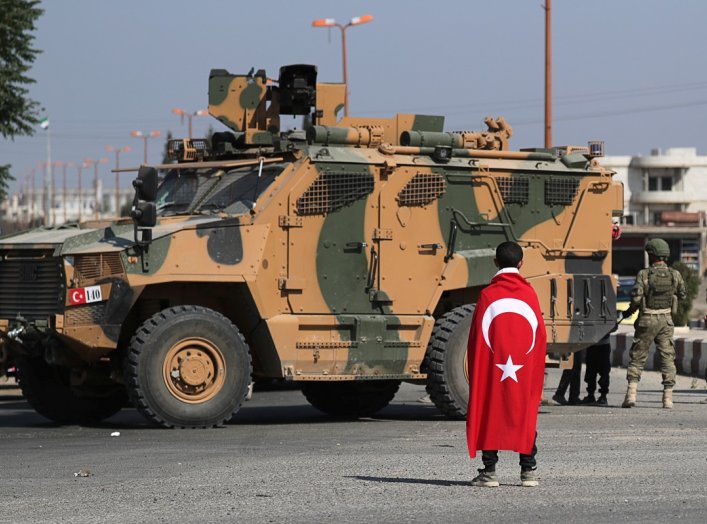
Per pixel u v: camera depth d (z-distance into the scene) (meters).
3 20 47.41
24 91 48.62
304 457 16.19
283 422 22.19
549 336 23.22
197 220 20.84
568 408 24.22
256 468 15.12
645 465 15.30
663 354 24.11
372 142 22.05
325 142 21.67
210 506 12.52
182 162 23.44
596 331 23.72
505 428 13.11
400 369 21.89
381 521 11.67
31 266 20.45
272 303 20.81
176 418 19.92
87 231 20.34
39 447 17.75
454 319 22.00
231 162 21.83
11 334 20.45
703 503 12.59
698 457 16.06
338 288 21.39
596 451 16.75
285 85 23.58
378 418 23.52
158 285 20.64
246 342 21.44
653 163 149.00
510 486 13.62
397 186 21.89
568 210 23.55
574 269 23.59
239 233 20.52
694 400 26.22
